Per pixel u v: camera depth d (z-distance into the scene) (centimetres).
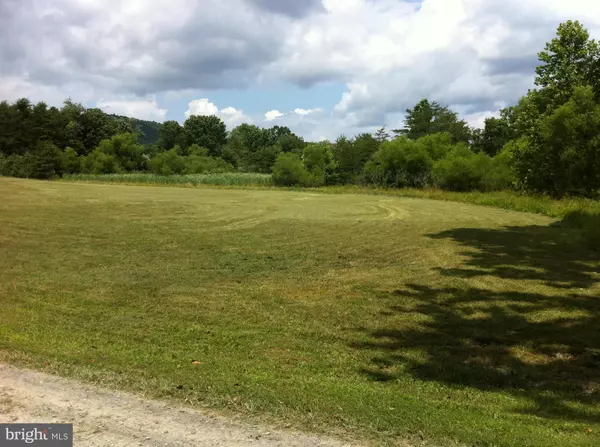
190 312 781
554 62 2956
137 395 429
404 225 1894
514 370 568
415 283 989
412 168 4653
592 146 2608
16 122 9150
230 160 10912
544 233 1703
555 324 740
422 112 7494
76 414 389
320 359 592
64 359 520
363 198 3309
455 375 548
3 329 643
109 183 5241
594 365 588
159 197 3056
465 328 719
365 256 1276
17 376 464
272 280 1010
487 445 361
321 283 987
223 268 1120
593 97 2714
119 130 11062
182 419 384
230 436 358
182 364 540
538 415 442
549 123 2705
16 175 5828
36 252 1262
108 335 653
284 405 415
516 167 3144
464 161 3994
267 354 603
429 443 358
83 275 1027
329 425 380
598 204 2317
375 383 520
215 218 2045
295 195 3534
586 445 376
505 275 1062
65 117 9900
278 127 13712
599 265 1168
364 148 6328
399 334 692
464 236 1620
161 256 1251
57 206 2338
